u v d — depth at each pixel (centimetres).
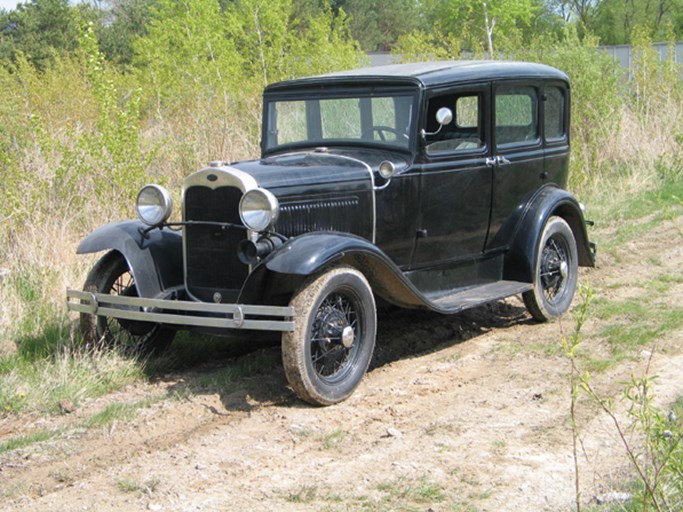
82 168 875
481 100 657
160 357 615
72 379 558
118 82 1509
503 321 730
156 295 571
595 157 1293
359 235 584
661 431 340
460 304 621
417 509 389
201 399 541
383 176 574
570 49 1411
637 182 1250
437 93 616
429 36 1808
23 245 777
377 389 560
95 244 580
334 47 1537
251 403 536
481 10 2831
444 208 634
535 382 559
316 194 556
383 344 661
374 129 625
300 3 3984
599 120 1366
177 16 1498
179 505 398
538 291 698
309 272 496
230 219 542
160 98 1372
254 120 1195
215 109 1203
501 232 692
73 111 1285
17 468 443
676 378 552
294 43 1468
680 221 1050
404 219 609
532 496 399
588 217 1085
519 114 696
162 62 1426
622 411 500
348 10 5103
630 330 654
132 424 500
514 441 464
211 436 482
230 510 392
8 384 548
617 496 387
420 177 612
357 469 435
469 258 670
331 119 644
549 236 710
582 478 416
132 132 893
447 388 558
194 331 563
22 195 849
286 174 551
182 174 1050
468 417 503
